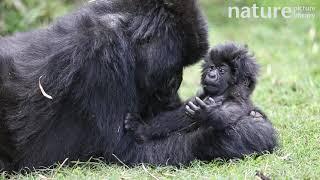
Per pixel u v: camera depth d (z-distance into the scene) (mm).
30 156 11930
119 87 11758
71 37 11859
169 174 11297
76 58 11633
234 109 12336
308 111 16062
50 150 11969
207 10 29297
